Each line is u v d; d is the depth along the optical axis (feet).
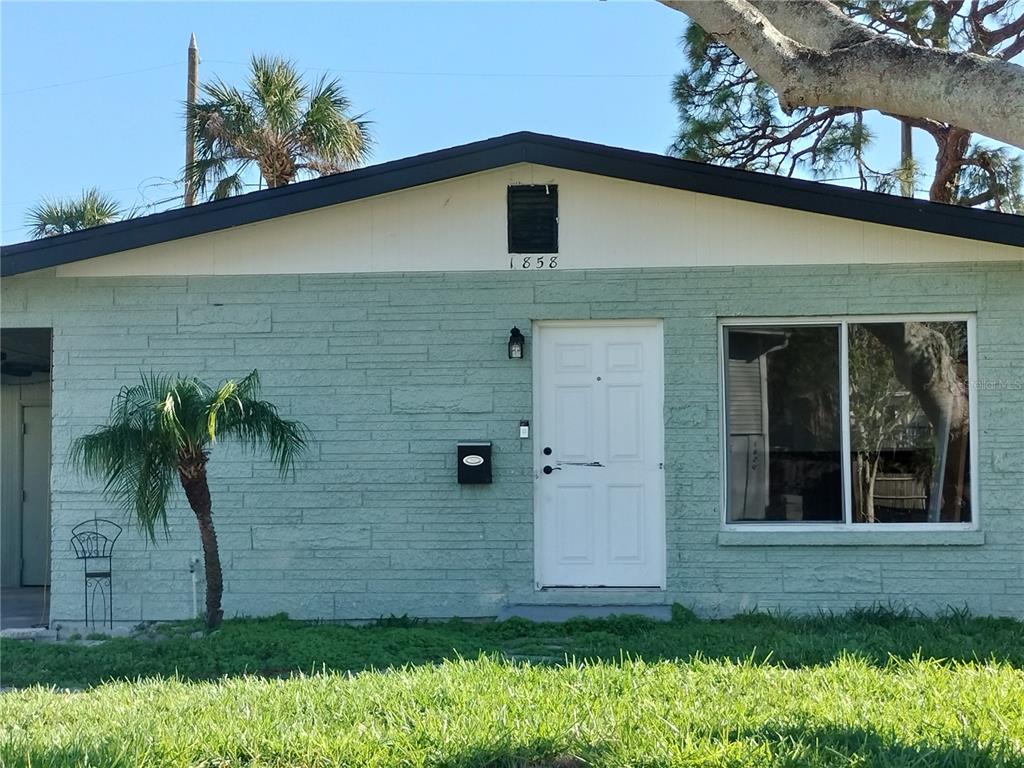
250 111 63.57
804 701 19.12
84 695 21.16
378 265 30.42
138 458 24.39
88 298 30.63
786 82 21.02
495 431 30.12
